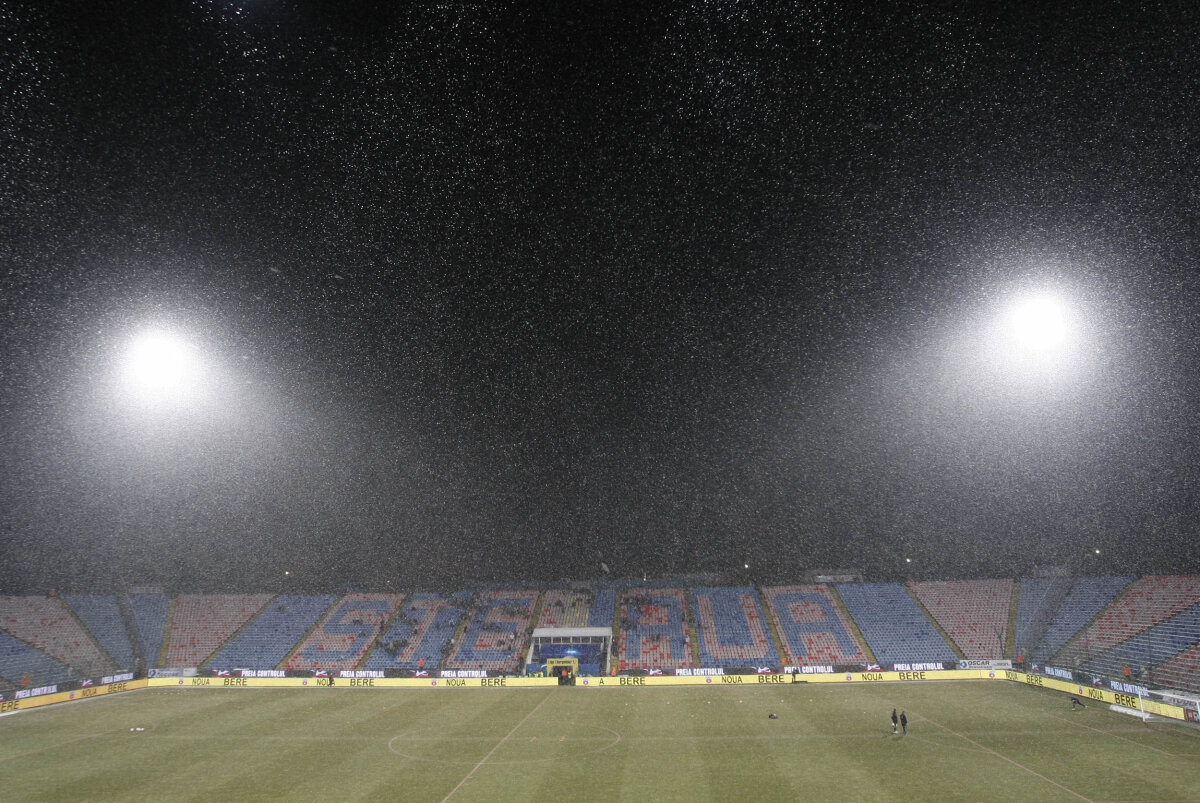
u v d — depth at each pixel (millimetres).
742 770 28109
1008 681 52781
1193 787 23734
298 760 31688
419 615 70875
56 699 51219
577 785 26484
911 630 62156
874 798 23812
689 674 57281
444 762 30766
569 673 58438
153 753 33656
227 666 63719
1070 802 22578
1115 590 56188
